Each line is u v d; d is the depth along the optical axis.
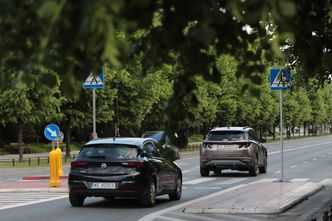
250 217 33.41
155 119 143.62
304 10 10.48
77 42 6.30
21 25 6.76
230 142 65.50
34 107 101.19
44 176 70.25
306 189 45.78
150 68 9.77
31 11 6.34
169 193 43.22
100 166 39.00
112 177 38.66
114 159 38.94
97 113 117.56
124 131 149.38
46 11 5.69
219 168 66.25
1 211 38.12
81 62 6.70
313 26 11.91
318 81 31.30
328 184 53.97
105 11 5.51
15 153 145.38
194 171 76.00
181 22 7.80
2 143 158.12
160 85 132.62
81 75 6.66
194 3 6.93
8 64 7.99
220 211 35.16
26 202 43.41
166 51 9.40
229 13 6.76
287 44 15.98
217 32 7.29
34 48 6.92
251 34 10.47
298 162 93.81
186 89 10.41
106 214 35.97
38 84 8.46
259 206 35.75
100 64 6.67
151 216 34.75
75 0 5.95
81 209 38.72
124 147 39.47
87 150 39.91
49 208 39.47
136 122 133.62
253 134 69.88
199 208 35.72
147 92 128.75
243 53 9.58
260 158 68.94
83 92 112.69
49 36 6.18
